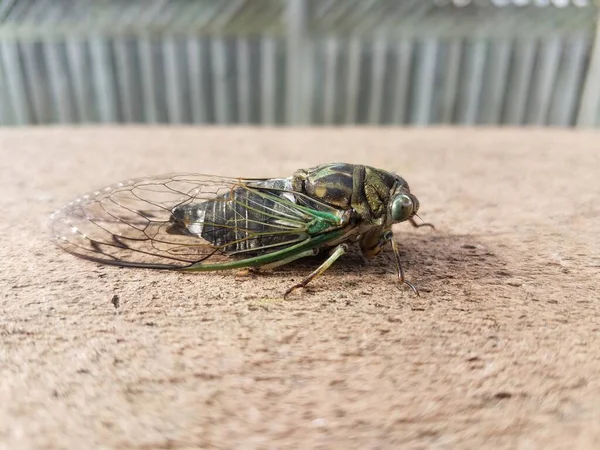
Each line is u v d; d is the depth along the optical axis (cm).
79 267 6
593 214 8
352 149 14
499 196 9
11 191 9
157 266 6
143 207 6
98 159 12
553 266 6
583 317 5
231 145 14
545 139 16
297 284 5
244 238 6
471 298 5
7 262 6
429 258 6
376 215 6
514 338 5
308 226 6
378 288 6
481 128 19
